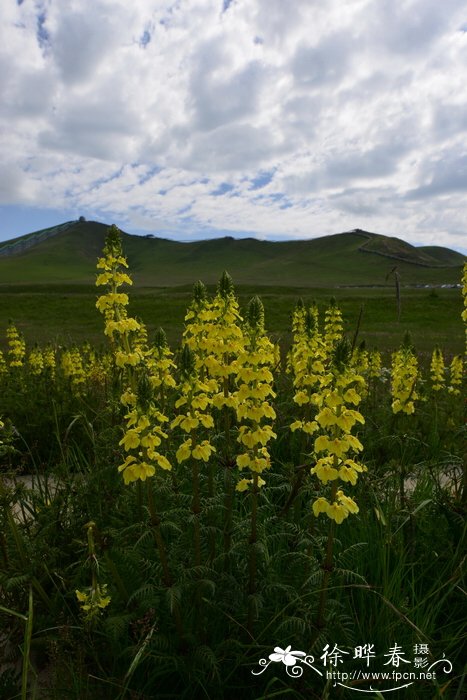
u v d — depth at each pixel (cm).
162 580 320
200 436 497
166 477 446
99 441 527
